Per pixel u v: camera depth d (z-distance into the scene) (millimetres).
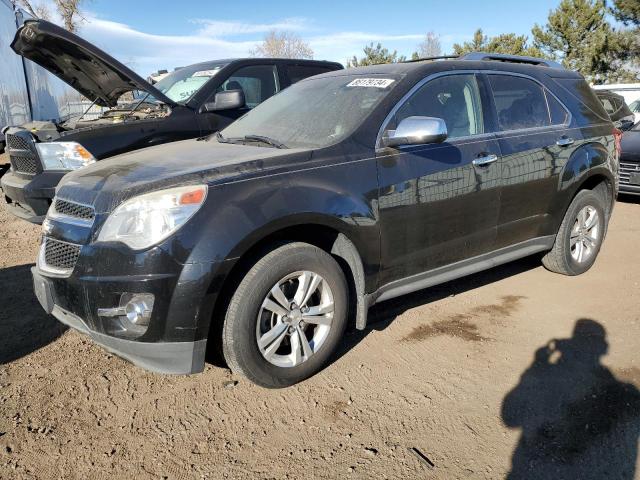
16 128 5445
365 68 3957
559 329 3676
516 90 4129
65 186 3057
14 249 5578
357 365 3227
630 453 2453
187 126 5527
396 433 2607
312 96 3861
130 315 2547
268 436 2598
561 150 4211
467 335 3604
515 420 2693
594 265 5008
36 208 4949
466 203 3574
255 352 2750
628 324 3727
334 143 3127
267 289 2740
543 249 4383
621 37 24359
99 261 2557
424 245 3420
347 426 2666
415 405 2826
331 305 3012
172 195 2557
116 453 2477
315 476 2332
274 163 2873
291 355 2936
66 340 3543
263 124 3834
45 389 2977
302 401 2873
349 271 3186
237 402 2875
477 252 3816
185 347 2580
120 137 5062
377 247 3154
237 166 2807
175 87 6242
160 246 2486
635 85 13828
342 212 2943
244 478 2322
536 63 5098
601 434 2578
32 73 11898
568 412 2750
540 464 2389
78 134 4910
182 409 2812
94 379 3088
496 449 2486
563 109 4410
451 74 3732
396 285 3387
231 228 2582
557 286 4473
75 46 4945
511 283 4559
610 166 4672
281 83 6559
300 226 2895
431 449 2494
